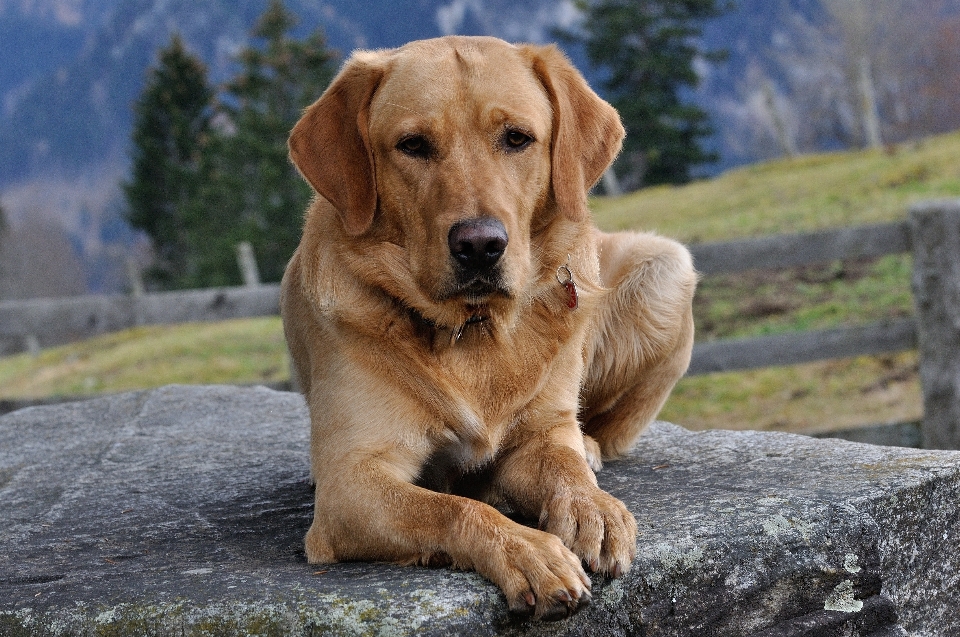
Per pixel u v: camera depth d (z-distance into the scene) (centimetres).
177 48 4144
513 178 312
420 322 312
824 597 289
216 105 4172
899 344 700
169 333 2198
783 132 4334
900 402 1044
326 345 321
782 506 295
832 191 2167
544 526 279
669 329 412
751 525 283
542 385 320
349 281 314
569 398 331
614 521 262
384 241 315
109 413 533
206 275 3133
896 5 4897
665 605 266
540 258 326
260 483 392
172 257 4116
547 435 321
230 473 408
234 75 3478
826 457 358
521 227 312
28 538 335
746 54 15838
